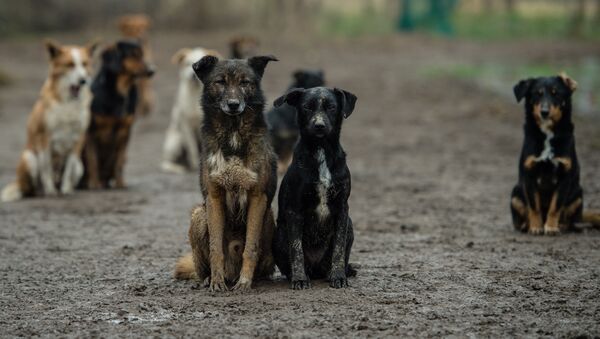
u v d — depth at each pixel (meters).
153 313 8.75
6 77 38.94
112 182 19.33
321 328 8.04
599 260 10.86
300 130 9.60
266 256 10.02
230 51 24.19
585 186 16.36
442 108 30.66
